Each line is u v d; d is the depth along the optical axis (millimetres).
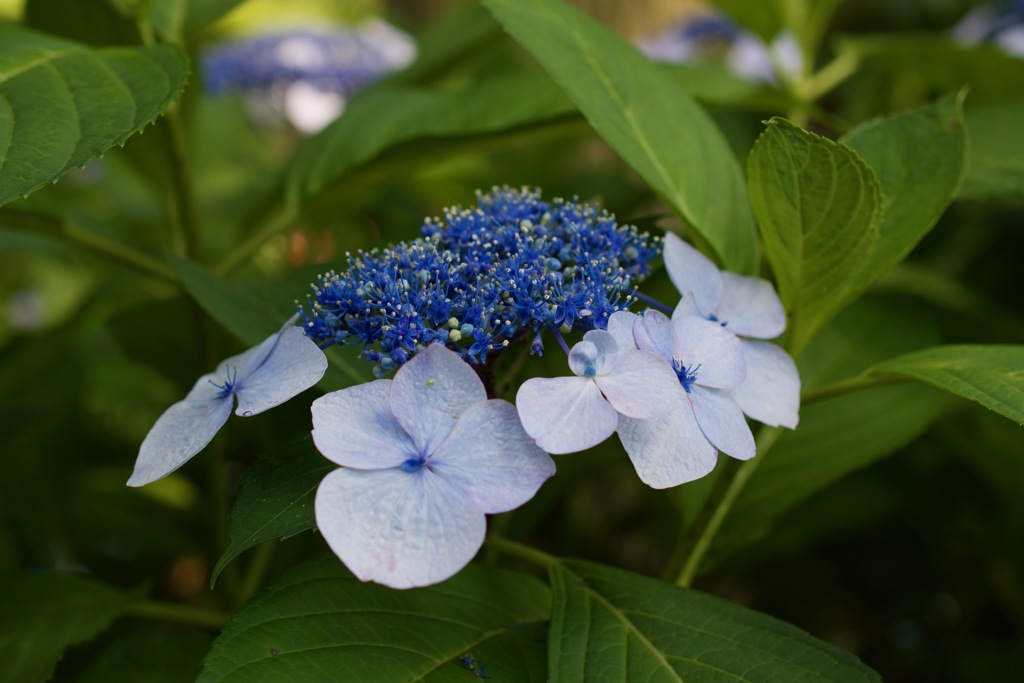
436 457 344
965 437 549
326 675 358
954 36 833
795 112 609
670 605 384
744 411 383
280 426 486
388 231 696
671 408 349
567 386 348
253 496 349
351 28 812
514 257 366
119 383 748
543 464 343
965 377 385
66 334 604
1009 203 607
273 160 916
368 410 348
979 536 583
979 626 613
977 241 692
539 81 479
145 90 395
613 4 1144
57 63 397
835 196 389
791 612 647
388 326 353
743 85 544
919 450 601
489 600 396
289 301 430
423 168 500
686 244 393
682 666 367
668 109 431
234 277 512
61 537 607
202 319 484
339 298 364
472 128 471
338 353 420
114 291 612
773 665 366
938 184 417
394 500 340
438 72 603
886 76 761
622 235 391
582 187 643
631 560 712
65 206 549
